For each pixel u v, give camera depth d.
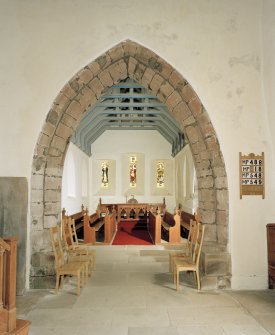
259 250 5.26
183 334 3.58
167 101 5.91
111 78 6.02
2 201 5.19
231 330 3.68
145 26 5.44
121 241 9.98
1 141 5.36
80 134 13.46
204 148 5.68
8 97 5.40
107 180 16.91
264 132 5.36
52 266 5.23
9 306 3.25
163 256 7.71
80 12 5.45
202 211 5.70
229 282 5.20
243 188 5.30
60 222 5.85
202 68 5.40
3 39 5.42
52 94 5.40
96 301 4.59
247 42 5.40
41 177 5.49
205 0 5.46
